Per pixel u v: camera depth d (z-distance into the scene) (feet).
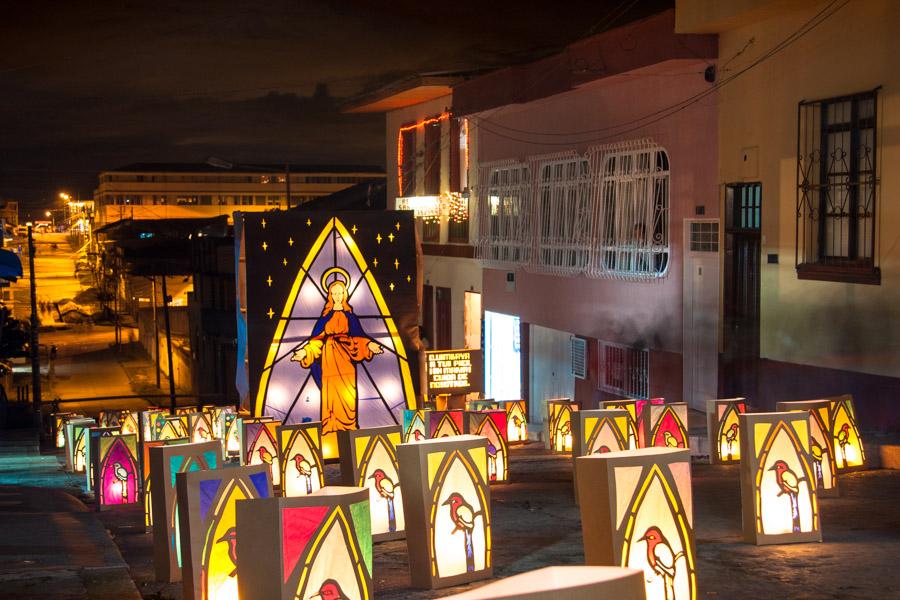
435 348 111.75
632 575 7.14
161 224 230.27
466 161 101.81
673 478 15.67
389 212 70.03
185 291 267.18
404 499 21.02
